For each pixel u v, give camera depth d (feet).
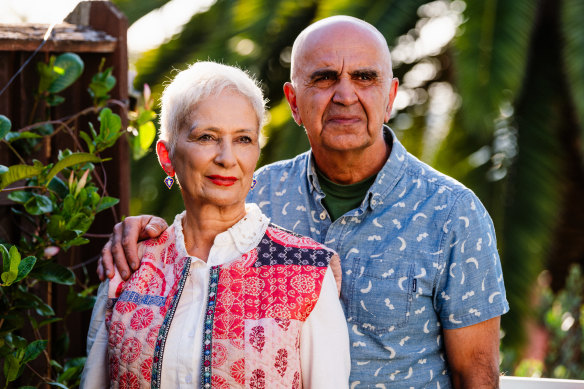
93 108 9.23
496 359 8.21
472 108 18.90
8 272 7.24
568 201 23.68
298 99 8.41
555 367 18.88
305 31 8.45
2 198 8.47
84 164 8.93
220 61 22.22
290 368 6.69
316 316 6.89
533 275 20.22
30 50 8.73
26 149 8.82
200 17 24.22
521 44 19.22
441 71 23.11
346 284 8.19
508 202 20.56
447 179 8.38
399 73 22.90
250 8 21.77
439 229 8.11
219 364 6.60
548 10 21.47
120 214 9.60
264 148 22.88
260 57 21.98
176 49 23.99
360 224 8.38
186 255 7.05
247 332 6.66
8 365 7.76
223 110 6.75
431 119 22.11
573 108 21.01
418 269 8.07
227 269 6.88
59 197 8.62
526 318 20.16
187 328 6.75
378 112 8.15
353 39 8.07
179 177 7.00
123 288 7.14
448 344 8.18
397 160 8.41
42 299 9.04
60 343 9.05
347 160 8.29
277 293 6.79
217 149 6.79
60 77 8.77
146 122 9.64
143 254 7.25
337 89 8.04
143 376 6.77
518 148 20.93
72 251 9.41
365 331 8.12
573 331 18.92
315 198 8.62
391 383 8.09
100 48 9.35
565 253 25.53
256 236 7.06
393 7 20.84
